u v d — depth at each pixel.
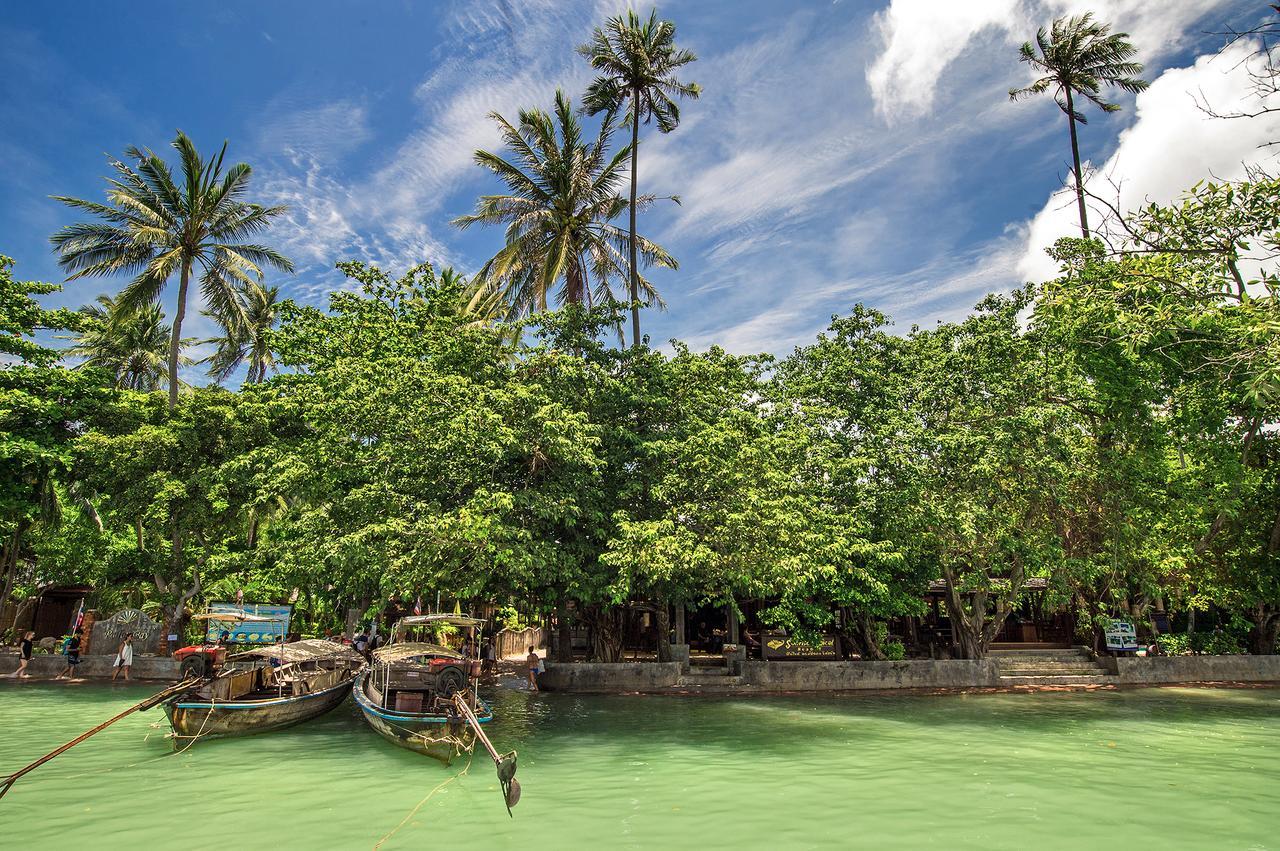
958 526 21.22
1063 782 11.43
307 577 22.16
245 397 27.03
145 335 40.28
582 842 8.62
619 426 21.30
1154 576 25.62
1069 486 23.03
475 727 11.52
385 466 18.83
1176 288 12.43
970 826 9.20
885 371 25.33
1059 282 14.88
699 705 19.84
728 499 19.36
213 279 31.05
